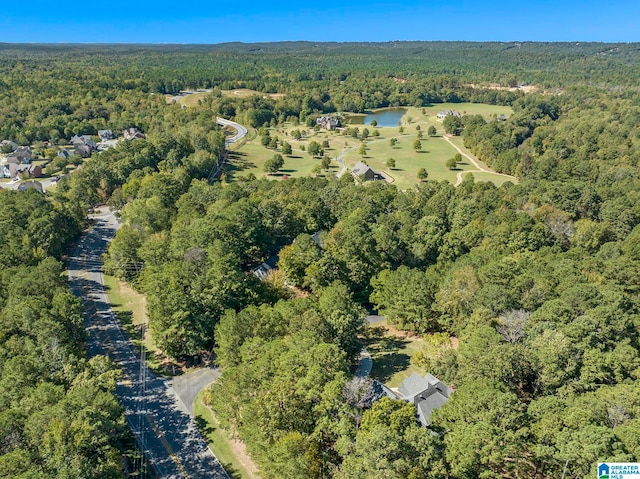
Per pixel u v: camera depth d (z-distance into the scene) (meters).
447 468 61.09
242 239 127.75
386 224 139.75
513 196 170.62
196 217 137.38
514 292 98.25
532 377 78.94
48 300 94.94
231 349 86.19
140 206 148.75
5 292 98.38
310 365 73.56
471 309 98.44
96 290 125.06
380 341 105.44
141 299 121.50
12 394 69.19
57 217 142.75
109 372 76.81
